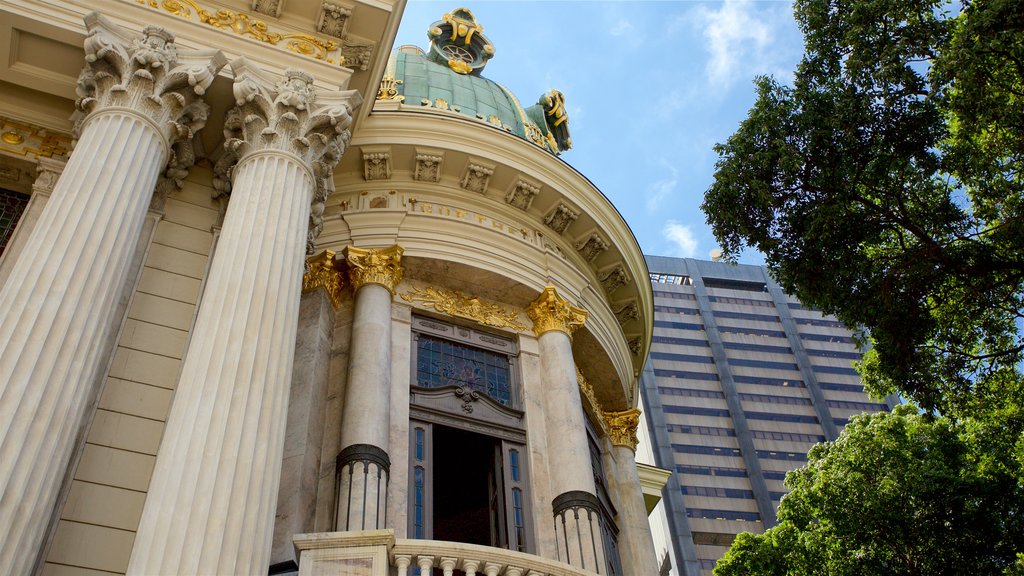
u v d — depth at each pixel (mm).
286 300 9555
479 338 15023
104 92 10625
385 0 13000
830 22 13891
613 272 17531
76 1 11422
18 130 11875
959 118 12492
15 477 7266
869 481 21047
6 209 11508
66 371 8039
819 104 13586
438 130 15680
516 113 21172
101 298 8703
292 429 12172
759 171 13930
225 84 11539
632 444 17453
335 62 12617
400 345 14047
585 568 12359
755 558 22609
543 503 13219
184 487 7664
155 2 12000
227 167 11727
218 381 8453
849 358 96062
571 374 14773
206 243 11367
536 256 16078
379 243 14891
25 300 8273
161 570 7113
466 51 22953
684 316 95812
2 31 11141
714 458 85312
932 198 14094
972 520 19297
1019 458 17484
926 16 13070
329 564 8836
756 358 94062
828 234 13492
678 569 77188
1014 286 13586
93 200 9297
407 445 12859
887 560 20156
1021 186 13414
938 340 14375
